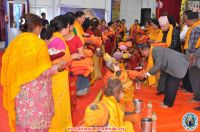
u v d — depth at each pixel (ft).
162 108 16.94
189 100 18.71
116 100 9.20
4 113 15.58
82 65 13.79
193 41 17.37
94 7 52.24
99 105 8.22
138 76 15.21
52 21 12.45
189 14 17.74
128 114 11.98
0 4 43.06
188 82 20.47
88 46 18.51
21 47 8.67
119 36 36.01
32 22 8.91
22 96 8.89
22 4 44.88
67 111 11.76
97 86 21.33
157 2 57.11
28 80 8.76
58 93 11.25
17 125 9.21
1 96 18.60
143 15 52.60
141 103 14.33
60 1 48.73
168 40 18.88
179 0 59.41
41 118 9.06
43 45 8.84
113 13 53.88
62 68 9.52
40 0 46.93
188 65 16.47
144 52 16.26
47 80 9.17
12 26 44.70
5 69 9.06
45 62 8.91
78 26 18.38
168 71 16.39
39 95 8.95
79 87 17.72
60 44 11.76
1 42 44.32
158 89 19.47
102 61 24.30
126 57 16.58
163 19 19.16
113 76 12.41
